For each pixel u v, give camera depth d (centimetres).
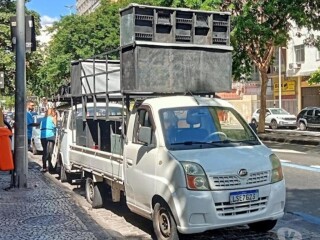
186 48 593
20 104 779
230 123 539
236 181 456
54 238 486
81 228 529
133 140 545
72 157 798
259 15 1706
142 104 548
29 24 777
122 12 604
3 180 878
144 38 579
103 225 573
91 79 766
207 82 610
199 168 452
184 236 484
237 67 2005
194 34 611
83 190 822
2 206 641
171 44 581
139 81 563
